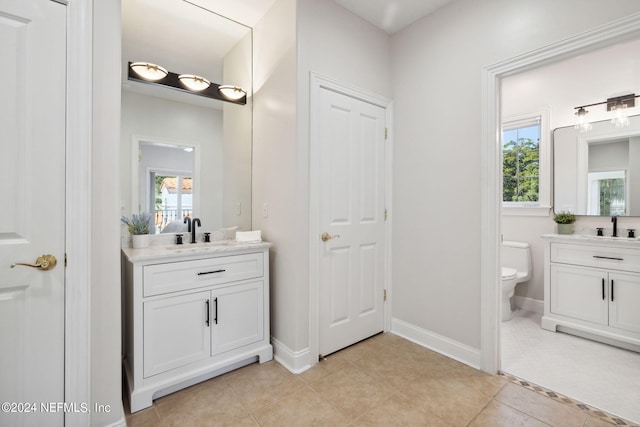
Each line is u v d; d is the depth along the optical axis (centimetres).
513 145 325
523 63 176
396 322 255
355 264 234
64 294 126
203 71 222
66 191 126
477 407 159
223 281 188
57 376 125
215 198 227
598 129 270
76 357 128
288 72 197
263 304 207
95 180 133
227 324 190
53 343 125
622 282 225
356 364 205
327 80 208
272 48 213
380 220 251
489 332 192
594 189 273
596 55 269
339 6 216
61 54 124
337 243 221
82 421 129
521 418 151
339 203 222
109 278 138
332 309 219
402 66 246
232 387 178
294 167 194
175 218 211
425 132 229
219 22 223
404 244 247
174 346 169
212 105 225
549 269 262
